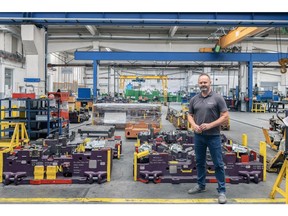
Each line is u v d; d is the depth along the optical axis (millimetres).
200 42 16516
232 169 3586
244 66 16797
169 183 3500
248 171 3580
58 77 20797
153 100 21359
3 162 3473
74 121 10648
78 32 16375
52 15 7758
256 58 13508
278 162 3963
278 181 2918
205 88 2932
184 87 26125
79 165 3529
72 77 22656
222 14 7488
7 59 12961
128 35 16641
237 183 3496
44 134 6793
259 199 2975
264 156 3600
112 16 7574
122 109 8805
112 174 3875
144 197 3012
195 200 2936
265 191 3223
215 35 15016
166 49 16500
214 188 3311
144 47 16500
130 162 4566
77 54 13094
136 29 15812
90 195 3057
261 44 16641
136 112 8773
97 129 6309
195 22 7633
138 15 7527
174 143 4742
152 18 7508
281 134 5562
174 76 26531
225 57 13000
